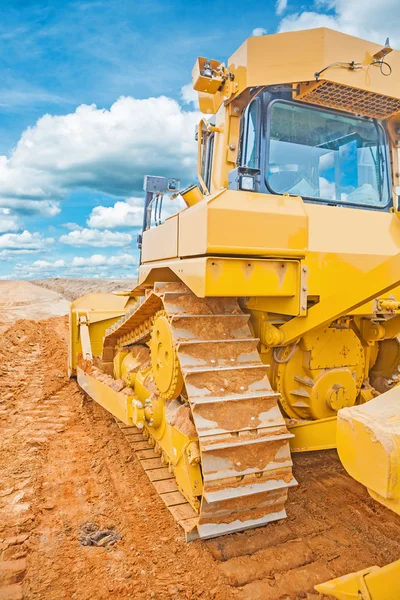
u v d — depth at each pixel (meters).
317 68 3.68
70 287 38.41
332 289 3.50
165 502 3.65
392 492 1.88
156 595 2.94
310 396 3.91
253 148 4.08
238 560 3.20
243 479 3.14
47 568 3.23
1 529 3.71
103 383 5.56
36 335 14.41
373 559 3.22
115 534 3.66
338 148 4.38
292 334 3.58
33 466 4.93
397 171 4.70
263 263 3.27
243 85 3.88
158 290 4.09
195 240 3.29
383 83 3.94
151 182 5.98
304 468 4.68
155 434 4.45
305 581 2.99
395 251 3.79
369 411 2.09
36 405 7.21
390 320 4.24
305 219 3.40
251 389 3.37
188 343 3.42
